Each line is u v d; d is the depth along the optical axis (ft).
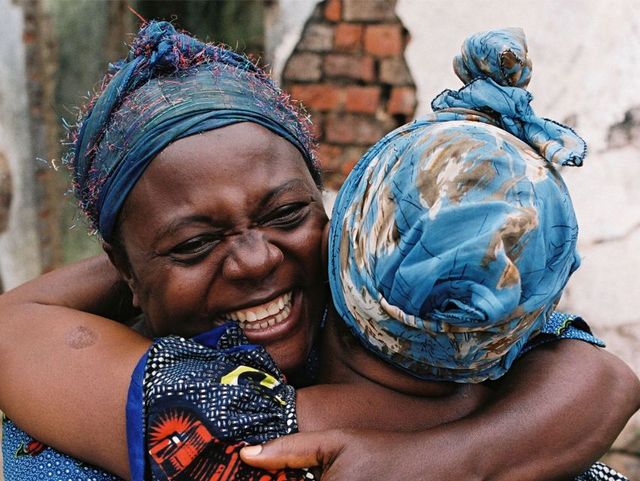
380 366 3.51
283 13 9.90
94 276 4.68
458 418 3.58
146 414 3.33
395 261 2.98
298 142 3.95
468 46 3.42
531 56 9.05
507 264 2.81
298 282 3.82
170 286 3.69
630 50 8.78
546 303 3.09
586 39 8.86
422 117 3.45
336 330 3.69
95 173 3.90
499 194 2.84
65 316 4.05
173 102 3.65
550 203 2.93
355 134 10.01
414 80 9.70
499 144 2.95
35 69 11.03
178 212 3.57
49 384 3.68
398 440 3.30
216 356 3.54
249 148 3.62
